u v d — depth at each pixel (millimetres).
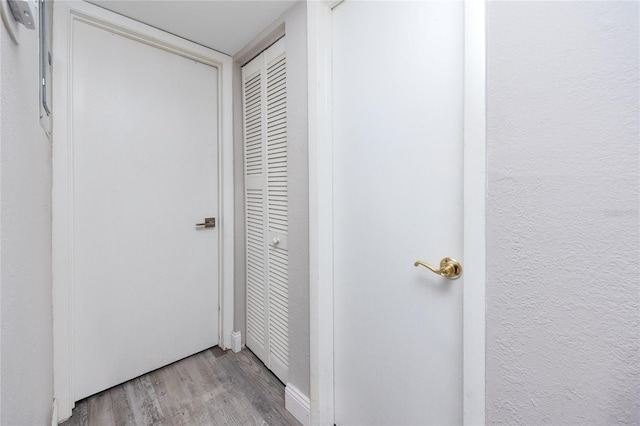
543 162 597
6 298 489
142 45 1582
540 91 596
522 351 636
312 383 1259
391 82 982
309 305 1299
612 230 527
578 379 569
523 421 639
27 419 662
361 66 1084
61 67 1282
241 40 1671
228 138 1892
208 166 1878
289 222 1398
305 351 1326
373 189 1064
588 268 552
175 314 1760
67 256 1314
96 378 1471
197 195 1834
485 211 682
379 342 1064
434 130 868
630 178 509
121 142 1524
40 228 924
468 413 723
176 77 1719
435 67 857
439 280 874
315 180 1210
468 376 721
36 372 799
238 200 1939
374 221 1066
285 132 1491
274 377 1641
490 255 677
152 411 1375
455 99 815
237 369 1714
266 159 1660
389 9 976
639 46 496
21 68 600
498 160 659
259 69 1718
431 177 882
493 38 657
